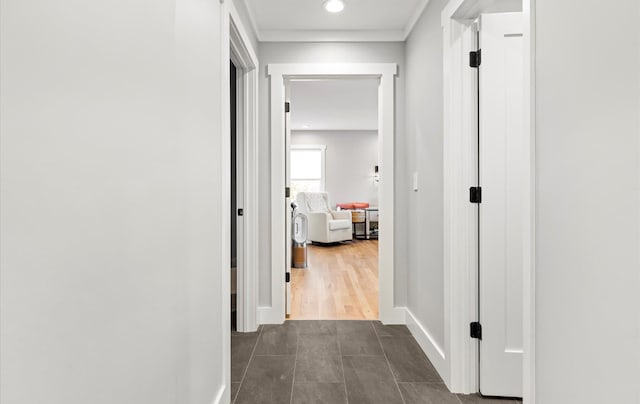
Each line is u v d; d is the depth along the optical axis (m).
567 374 1.08
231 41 2.32
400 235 3.01
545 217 1.19
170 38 1.14
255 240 2.88
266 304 3.01
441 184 2.16
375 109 6.68
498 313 1.90
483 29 1.89
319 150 9.02
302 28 2.95
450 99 1.98
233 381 2.04
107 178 0.79
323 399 1.87
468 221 1.96
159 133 1.06
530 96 1.25
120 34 0.84
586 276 1.00
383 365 2.25
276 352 2.43
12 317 0.55
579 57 1.02
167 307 1.12
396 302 3.01
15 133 0.55
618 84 0.89
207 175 1.54
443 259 2.10
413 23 2.70
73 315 0.68
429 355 2.33
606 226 0.93
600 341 0.96
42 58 0.60
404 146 3.01
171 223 1.15
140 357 0.94
